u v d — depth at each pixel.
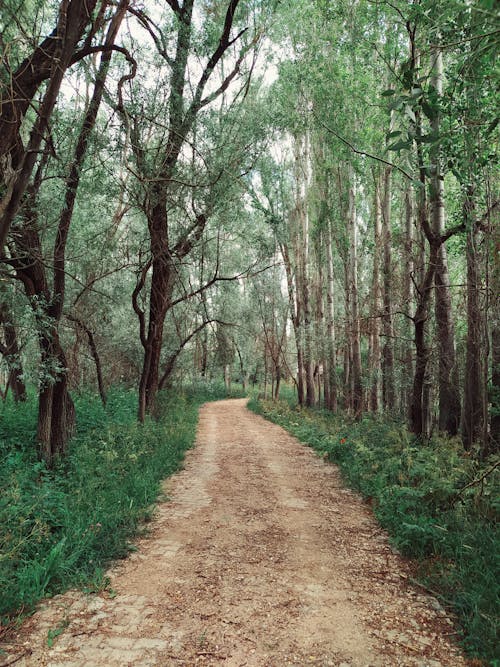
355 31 11.73
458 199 9.72
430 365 10.78
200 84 10.41
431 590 4.11
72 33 4.53
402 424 12.27
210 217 11.59
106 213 10.87
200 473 9.14
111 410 13.21
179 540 5.40
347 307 17.66
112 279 16.33
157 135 9.80
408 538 5.03
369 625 3.54
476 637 3.24
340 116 13.66
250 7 10.91
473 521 5.20
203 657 3.11
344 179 17.91
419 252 11.70
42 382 7.89
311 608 3.80
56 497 5.75
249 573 4.49
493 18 2.69
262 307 29.61
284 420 18.83
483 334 7.61
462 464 6.98
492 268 6.87
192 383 33.50
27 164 4.28
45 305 7.70
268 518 6.27
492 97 6.10
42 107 4.36
